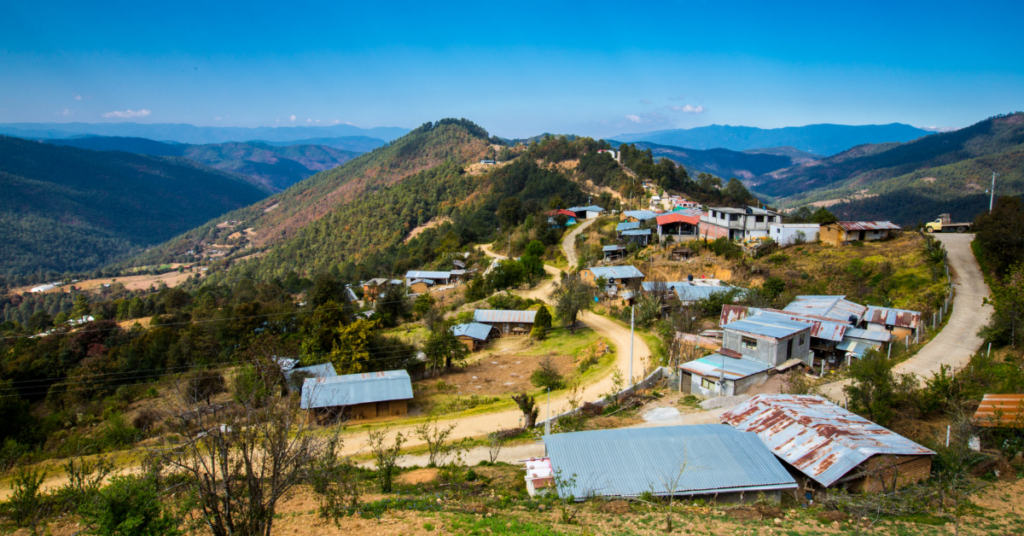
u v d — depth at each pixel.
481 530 15.23
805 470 19.41
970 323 39.03
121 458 25.75
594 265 74.31
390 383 36.53
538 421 31.52
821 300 43.34
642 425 28.84
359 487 20.31
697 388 33.59
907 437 23.66
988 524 16.28
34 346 56.59
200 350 52.22
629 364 43.19
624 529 15.75
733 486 18.45
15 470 26.41
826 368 36.41
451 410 35.81
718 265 63.91
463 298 75.75
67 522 16.55
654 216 91.00
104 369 49.06
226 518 11.46
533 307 64.19
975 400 25.66
